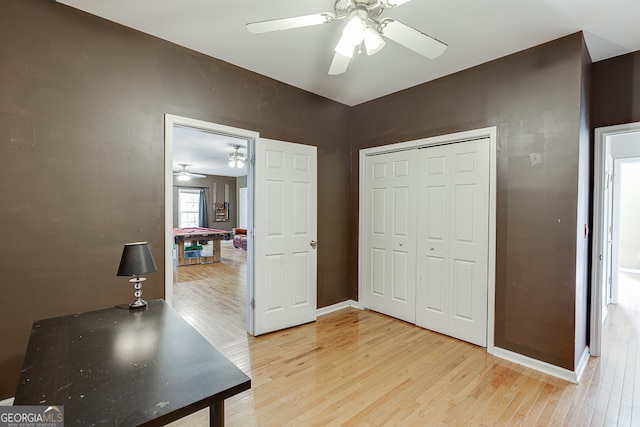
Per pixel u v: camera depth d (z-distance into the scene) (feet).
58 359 4.01
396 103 11.67
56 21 6.79
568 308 7.70
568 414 6.39
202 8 6.97
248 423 6.07
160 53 8.23
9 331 6.34
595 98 9.00
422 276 10.96
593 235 9.04
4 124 6.25
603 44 8.09
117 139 7.59
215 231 25.36
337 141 12.82
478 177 9.50
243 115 9.91
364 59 9.16
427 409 6.53
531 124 8.34
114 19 7.41
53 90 6.76
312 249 11.55
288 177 10.89
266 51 8.87
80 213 7.11
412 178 11.27
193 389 3.40
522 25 7.40
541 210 8.17
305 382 7.50
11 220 6.34
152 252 8.10
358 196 13.10
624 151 13.32
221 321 11.51
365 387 7.31
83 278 7.15
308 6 6.87
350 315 12.27
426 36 5.66
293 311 11.01
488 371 8.07
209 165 29.12
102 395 3.26
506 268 8.80
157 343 4.51
